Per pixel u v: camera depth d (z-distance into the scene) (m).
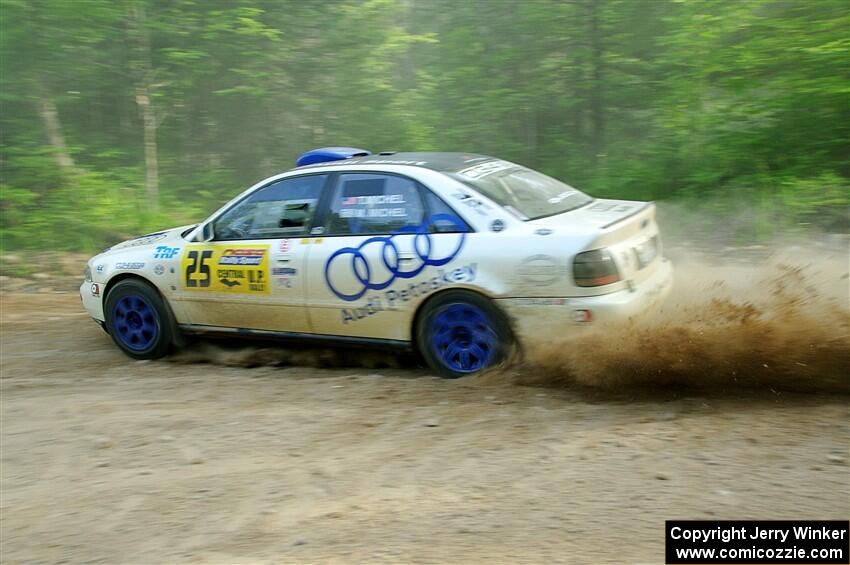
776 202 9.84
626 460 3.69
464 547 3.01
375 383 5.16
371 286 5.16
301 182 5.56
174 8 14.71
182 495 3.67
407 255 5.04
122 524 3.43
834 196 9.56
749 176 10.66
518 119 14.98
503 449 3.95
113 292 6.23
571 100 14.41
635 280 4.80
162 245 6.08
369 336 5.28
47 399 5.23
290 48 15.55
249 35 14.81
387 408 4.67
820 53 10.08
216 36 14.52
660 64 13.23
